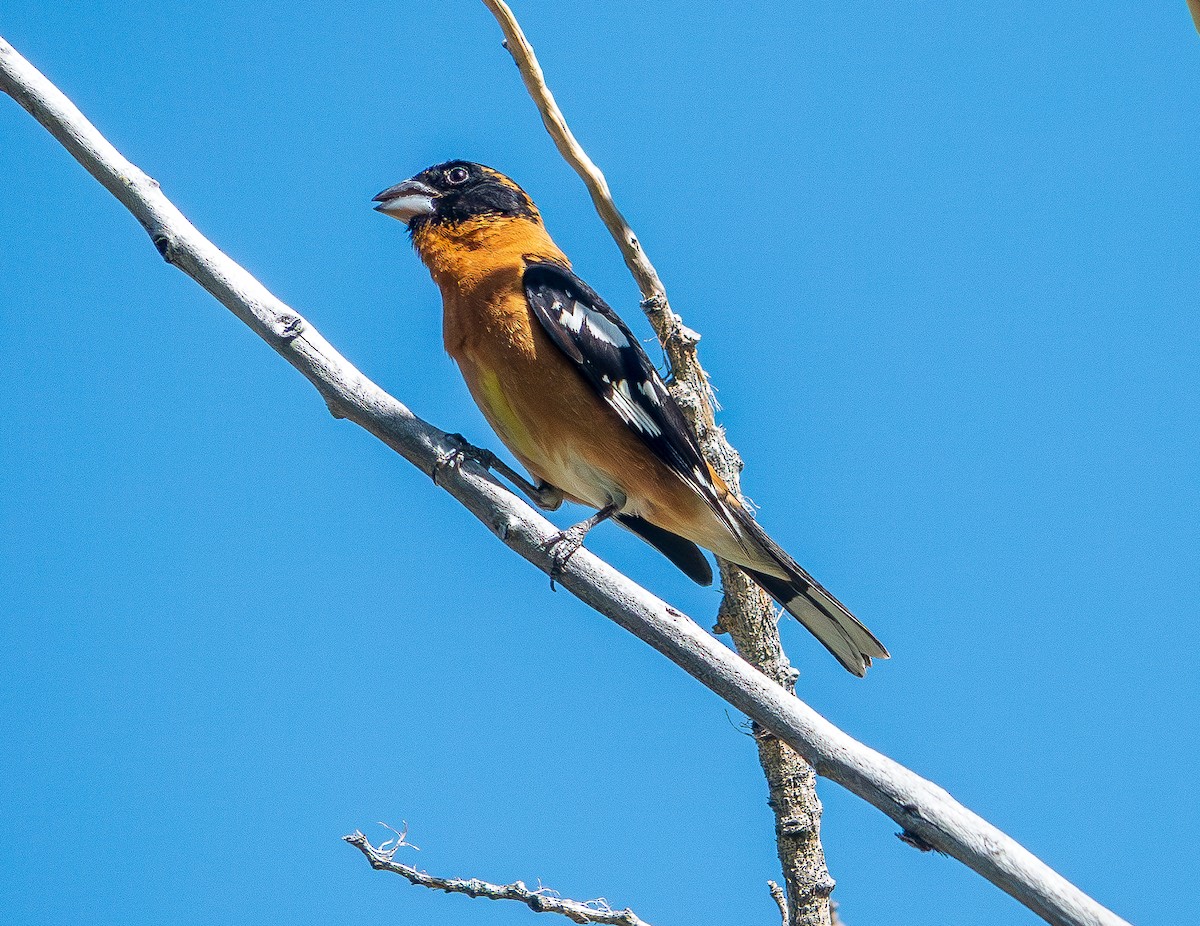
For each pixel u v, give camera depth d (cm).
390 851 912
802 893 912
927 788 702
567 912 888
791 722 733
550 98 986
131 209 857
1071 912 668
